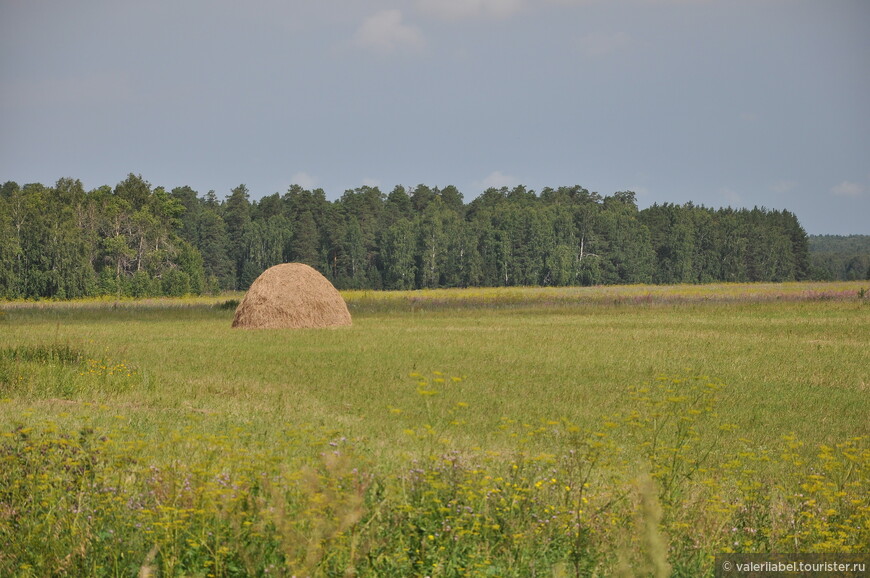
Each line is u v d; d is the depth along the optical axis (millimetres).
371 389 31641
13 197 169750
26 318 81562
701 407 26469
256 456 15539
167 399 28766
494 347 45938
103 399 29000
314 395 30375
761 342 48969
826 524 13633
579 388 32156
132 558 12055
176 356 41938
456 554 12086
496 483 14828
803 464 20125
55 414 24953
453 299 100500
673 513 13703
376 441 21125
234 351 44250
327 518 10867
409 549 12039
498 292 132000
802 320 66125
